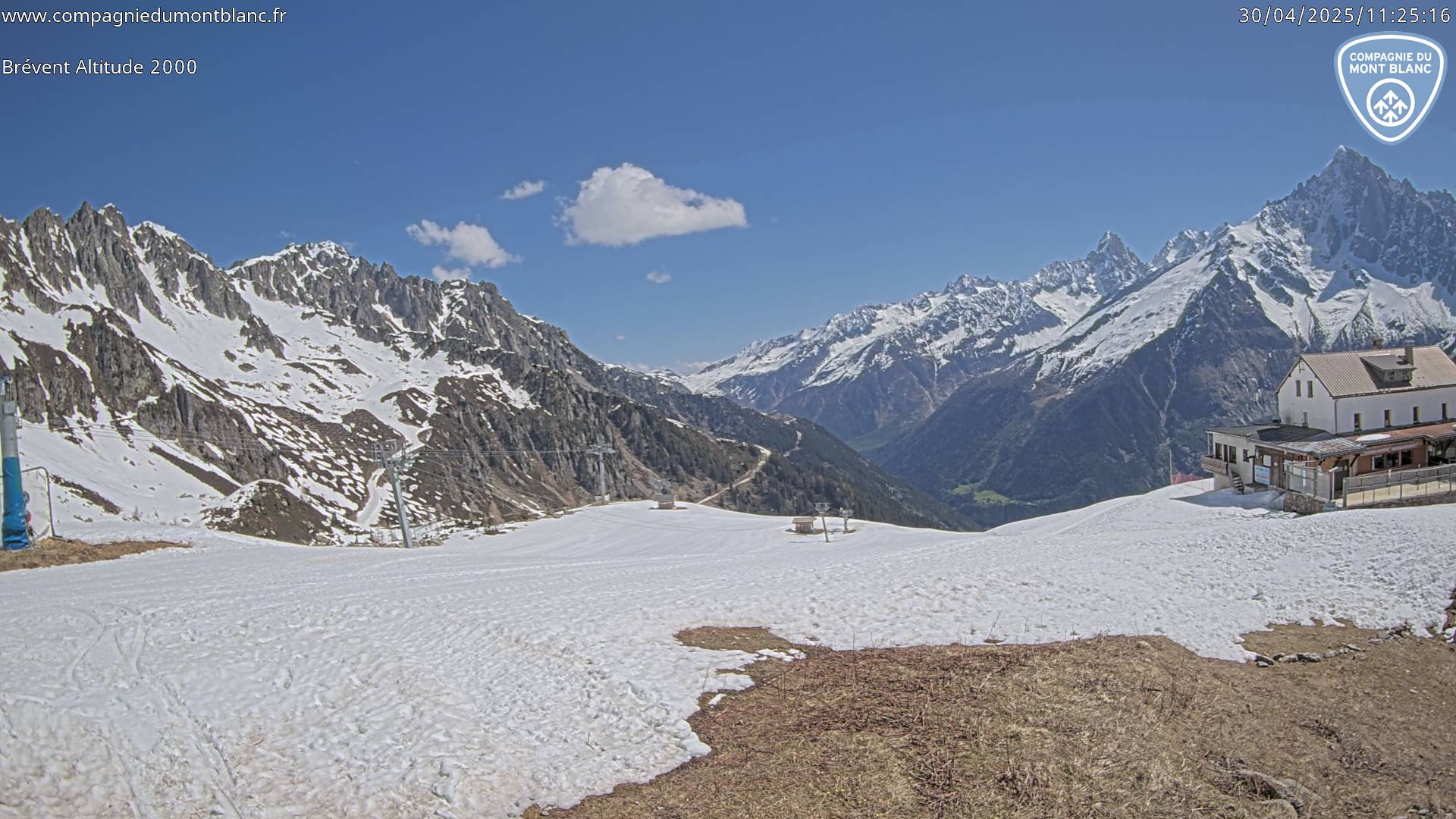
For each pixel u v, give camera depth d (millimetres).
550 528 100062
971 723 19828
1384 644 25812
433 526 129500
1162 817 16312
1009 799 16812
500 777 17938
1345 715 21016
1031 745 18766
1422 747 19297
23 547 46094
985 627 27906
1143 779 17562
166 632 24844
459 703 21156
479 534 98500
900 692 21984
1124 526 71812
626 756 19000
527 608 29812
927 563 39562
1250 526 41156
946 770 17891
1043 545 43844
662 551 82000
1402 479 63062
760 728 20328
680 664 24203
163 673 21234
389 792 17109
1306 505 61781
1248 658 25219
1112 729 19516
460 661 23953
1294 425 78188
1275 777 17875
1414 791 17391
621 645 25609
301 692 21062
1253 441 75562
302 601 30172
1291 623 28281
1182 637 26656
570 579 39281
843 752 18812
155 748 17906
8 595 31844
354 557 51062
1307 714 21125
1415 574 30078
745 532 93625
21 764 16703
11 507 46031
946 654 24969
